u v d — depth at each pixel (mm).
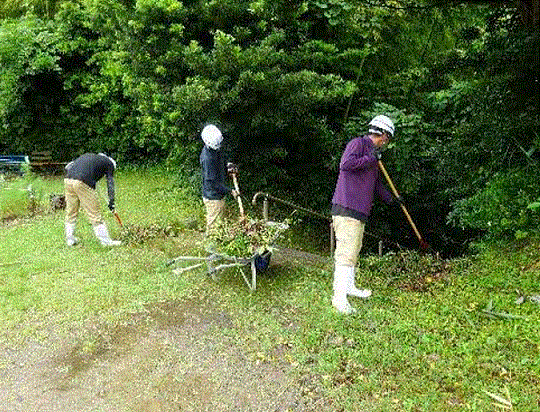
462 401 4039
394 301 5637
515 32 8047
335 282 5480
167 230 8242
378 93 10914
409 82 10758
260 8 8516
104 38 11156
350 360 4625
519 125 7141
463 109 9297
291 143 9781
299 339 5000
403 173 9516
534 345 4633
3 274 6719
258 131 8914
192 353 4906
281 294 5949
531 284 5582
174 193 10648
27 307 5832
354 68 10211
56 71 13086
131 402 4285
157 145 13445
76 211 7703
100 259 7168
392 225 10859
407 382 4273
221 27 9055
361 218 5352
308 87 8484
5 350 5074
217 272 6383
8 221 9305
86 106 12938
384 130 5320
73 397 4379
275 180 9961
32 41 12586
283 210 9875
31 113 13352
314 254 8031
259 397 4266
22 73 12414
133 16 8883
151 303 5855
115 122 13656
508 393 4004
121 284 6332
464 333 4891
